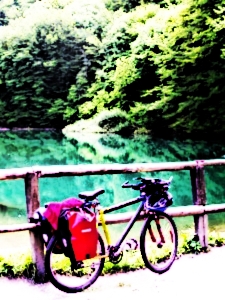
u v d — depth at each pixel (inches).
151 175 501.7
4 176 129.1
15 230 129.8
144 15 1226.6
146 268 149.3
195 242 166.9
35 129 1385.3
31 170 132.7
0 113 1418.6
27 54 1337.4
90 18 1421.0
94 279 128.4
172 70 821.2
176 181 456.8
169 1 1052.5
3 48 1402.6
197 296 127.5
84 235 115.3
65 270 140.3
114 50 1241.4
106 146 854.5
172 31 849.5
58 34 1334.9
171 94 831.1
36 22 1369.3
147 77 1046.4
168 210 158.6
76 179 486.9
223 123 762.8
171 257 146.9
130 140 923.4
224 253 165.6
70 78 1358.3
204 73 742.5
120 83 1081.4
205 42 740.0
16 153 820.0
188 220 276.2
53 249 118.5
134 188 132.8
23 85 1375.5
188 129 836.0
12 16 1936.5
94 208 123.2
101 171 142.4
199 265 153.1
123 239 129.0
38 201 133.7
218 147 720.3
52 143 980.6
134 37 1206.9
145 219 140.9
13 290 129.9
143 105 957.8
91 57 1323.8
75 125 1216.2
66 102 1328.7
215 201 352.8
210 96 732.0
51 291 129.3
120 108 1123.3
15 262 140.7
